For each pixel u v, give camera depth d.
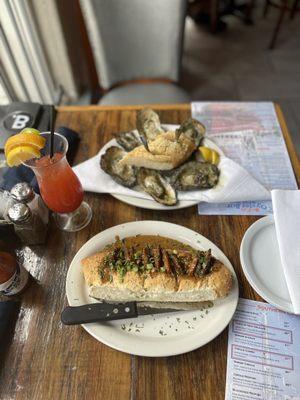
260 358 0.54
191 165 0.77
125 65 1.37
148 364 0.54
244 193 0.72
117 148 0.81
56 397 0.51
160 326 0.56
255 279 0.61
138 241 0.66
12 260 0.60
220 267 0.59
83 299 0.59
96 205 0.75
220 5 2.65
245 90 2.12
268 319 0.58
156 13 1.22
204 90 2.13
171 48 1.32
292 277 0.59
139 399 0.51
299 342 0.55
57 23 1.42
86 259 0.62
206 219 0.72
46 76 1.42
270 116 0.93
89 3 1.16
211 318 0.57
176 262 0.59
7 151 0.61
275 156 0.83
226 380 0.52
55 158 0.62
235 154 0.84
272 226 0.69
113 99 1.35
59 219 0.73
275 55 2.36
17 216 0.62
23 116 0.89
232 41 2.48
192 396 0.51
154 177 0.76
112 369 0.54
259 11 2.75
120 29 1.26
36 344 0.57
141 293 0.58
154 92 1.38
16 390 0.52
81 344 0.56
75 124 0.93
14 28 1.10
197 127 0.84
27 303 0.62
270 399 0.50
